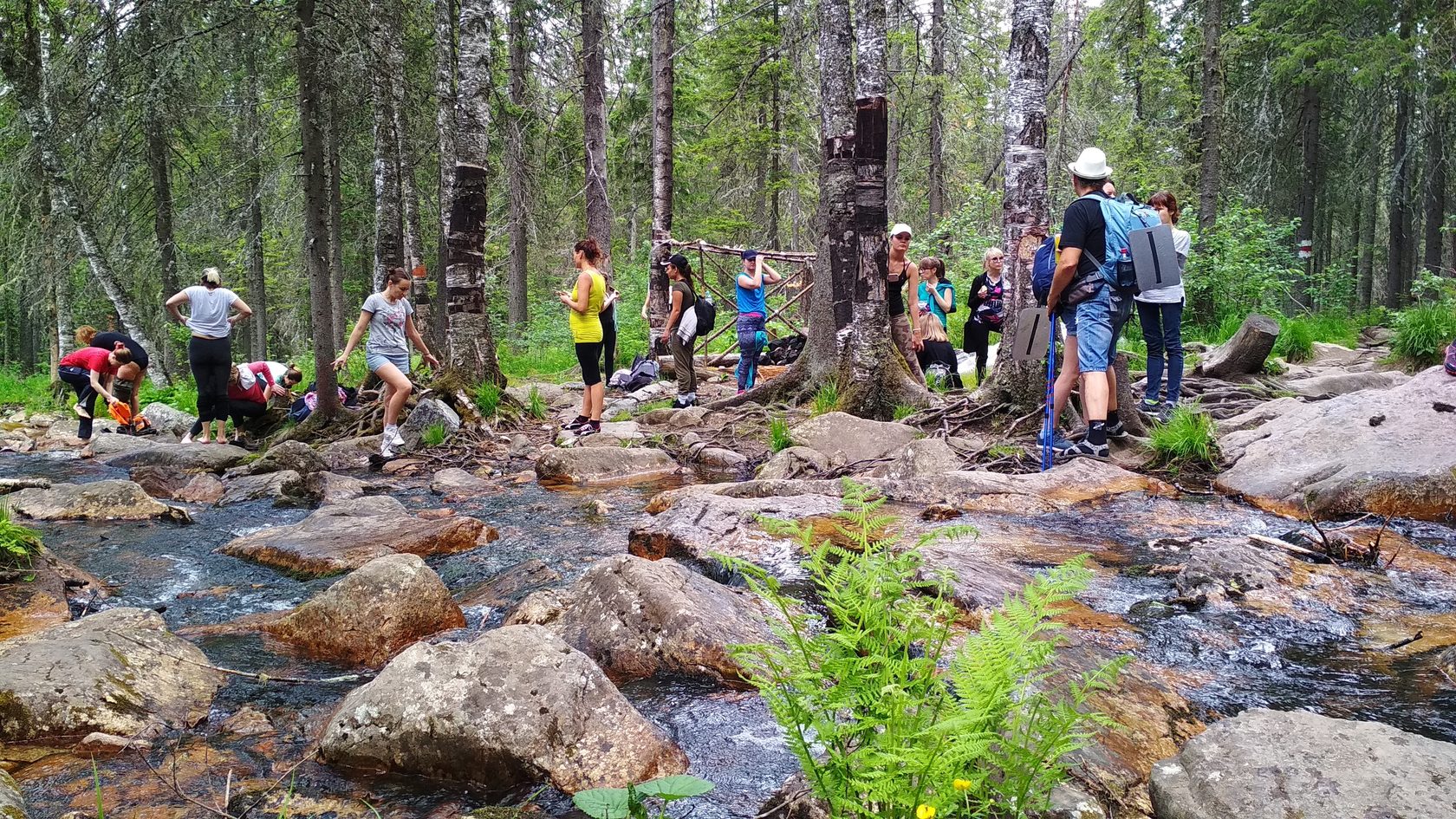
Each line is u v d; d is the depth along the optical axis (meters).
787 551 4.59
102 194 15.20
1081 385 6.55
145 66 11.23
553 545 5.26
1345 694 2.84
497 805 2.38
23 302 21.06
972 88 21.27
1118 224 6.01
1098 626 3.44
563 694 2.66
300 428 9.69
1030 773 1.61
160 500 7.21
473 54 10.01
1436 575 3.98
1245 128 24.11
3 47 15.02
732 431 8.76
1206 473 6.20
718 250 15.50
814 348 9.52
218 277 9.99
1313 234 26.94
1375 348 12.72
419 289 15.17
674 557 4.80
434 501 6.76
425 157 17.27
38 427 12.66
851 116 8.37
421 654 2.80
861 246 8.38
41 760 2.63
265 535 5.38
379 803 2.41
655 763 2.54
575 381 15.03
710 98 24.38
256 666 3.50
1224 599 3.70
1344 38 20.97
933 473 6.00
